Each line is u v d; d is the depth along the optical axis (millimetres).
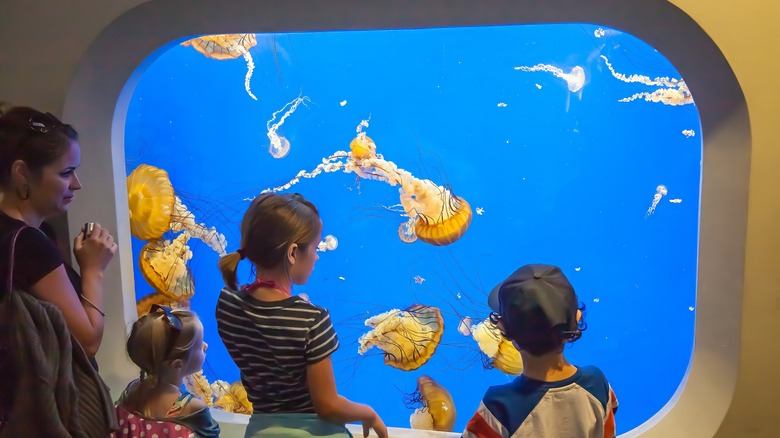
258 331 1115
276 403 1169
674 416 1526
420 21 1498
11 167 1097
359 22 1521
